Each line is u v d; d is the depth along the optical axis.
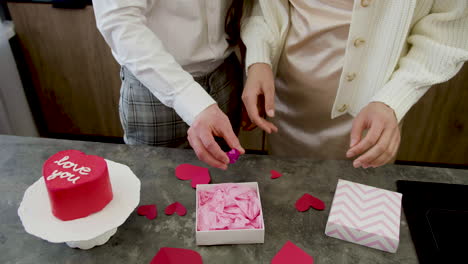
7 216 0.84
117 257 0.76
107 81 2.16
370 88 1.06
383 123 0.87
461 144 2.06
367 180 0.94
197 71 1.14
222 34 1.14
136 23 0.91
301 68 1.16
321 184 0.92
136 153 1.01
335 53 1.09
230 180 0.93
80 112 2.31
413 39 1.01
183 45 1.07
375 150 0.84
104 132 2.38
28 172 0.95
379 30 0.99
